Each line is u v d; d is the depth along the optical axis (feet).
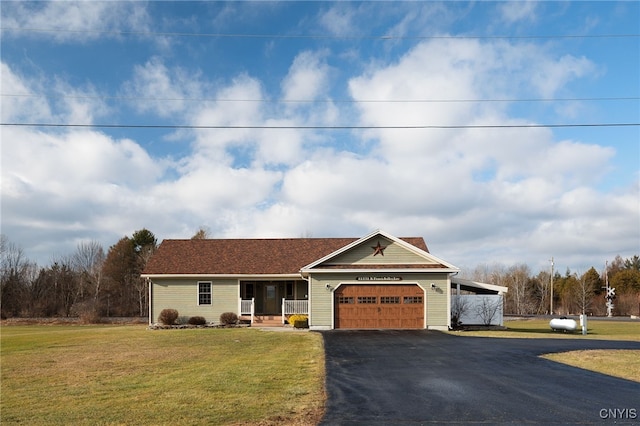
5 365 49.96
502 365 46.19
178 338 74.33
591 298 230.48
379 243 90.07
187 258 108.68
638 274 251.39
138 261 214.07
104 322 142.10
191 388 35.70
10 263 199.62
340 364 47.01
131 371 44.83
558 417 27.73
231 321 99.14
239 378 39.50
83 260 220.23
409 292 88.38
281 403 30.78
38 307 187.42
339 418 27.37
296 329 88.48
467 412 28.73
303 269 88.28
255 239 118.42
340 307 88.33
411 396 32.96
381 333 79.36
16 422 27.50
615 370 42.98
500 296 99.25
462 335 75.72
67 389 37.06
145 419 27.37
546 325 117.91
